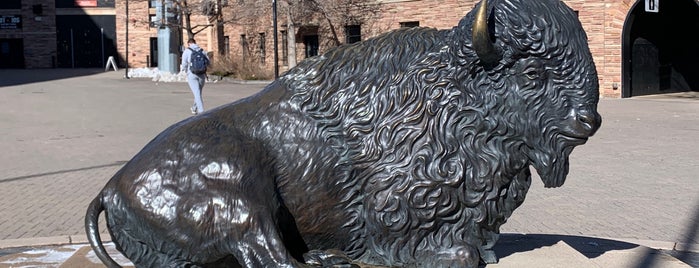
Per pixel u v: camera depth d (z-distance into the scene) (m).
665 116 17.58
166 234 2.81
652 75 24.39
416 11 28.98
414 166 2.93
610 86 23.41
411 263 3.01
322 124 2.98
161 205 2.80
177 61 38.47
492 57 2.89
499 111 2.98
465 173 2.95
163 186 2.81
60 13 53.44
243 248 2.75
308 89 3.01
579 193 8.67
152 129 15.25
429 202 2.93
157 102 21.73
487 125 2.97
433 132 2.95
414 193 2.93
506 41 2.90
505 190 3.05
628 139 13.49
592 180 9.51
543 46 2.89
